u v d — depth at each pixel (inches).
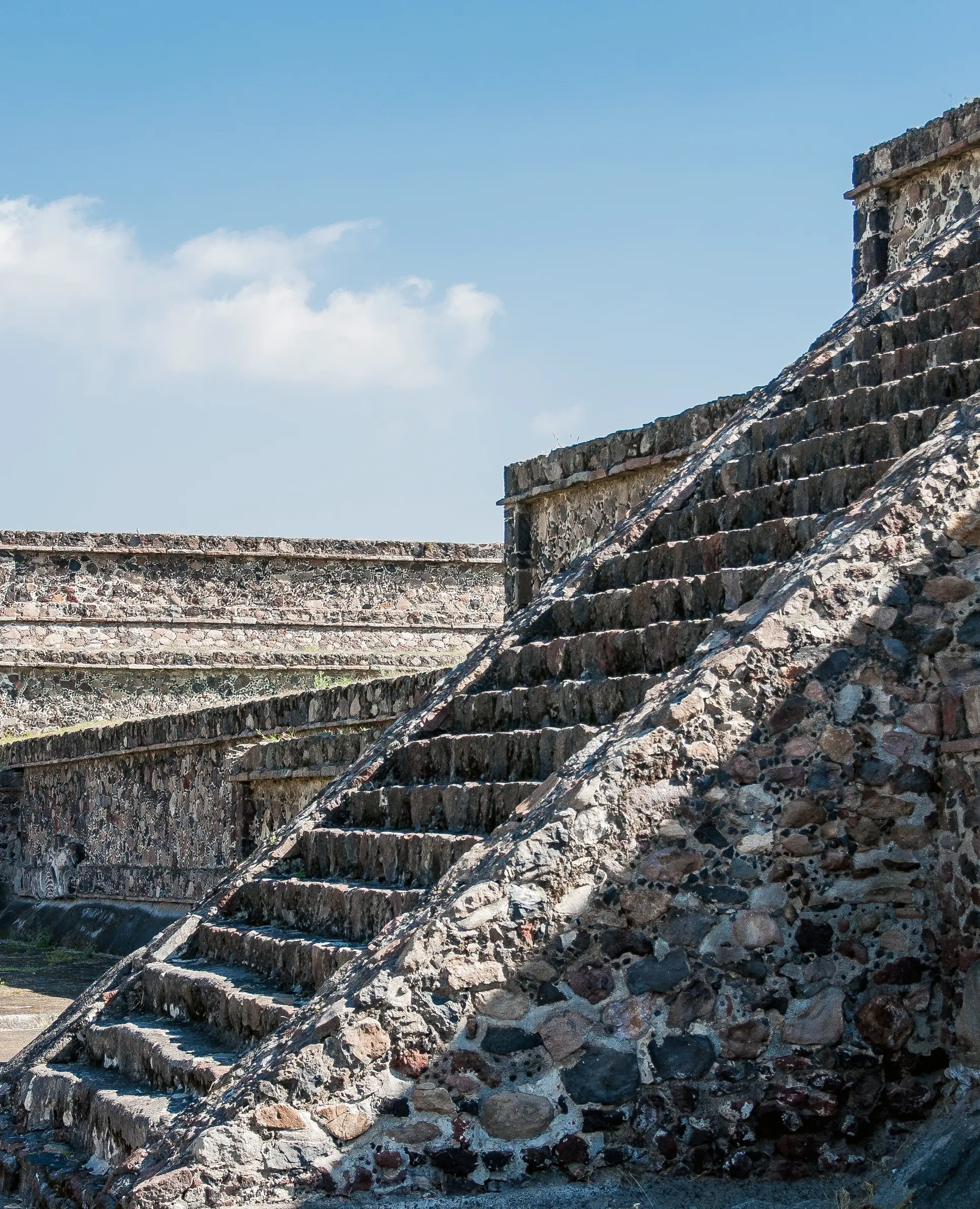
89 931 764.0
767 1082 231.1
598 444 549.0
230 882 352.8
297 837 351.9
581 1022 227.5
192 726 664.4
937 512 242.7
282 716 598.2
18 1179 280.7
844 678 239.0
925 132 476.4
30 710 921.5
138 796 733.9
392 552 979.3
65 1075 305.0
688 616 315.0
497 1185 222.1
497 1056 224.8
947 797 237.6
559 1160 224.4
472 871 239.6
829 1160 231.1
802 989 233.8
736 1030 231.3
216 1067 263.6
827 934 235.3
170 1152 222.8
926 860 238.8
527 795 289.4
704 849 233.6
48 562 933.2
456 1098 223.0
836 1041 233.5
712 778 234.8
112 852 762.8
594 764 239.8
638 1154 226.7
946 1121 227.6
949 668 239.6
